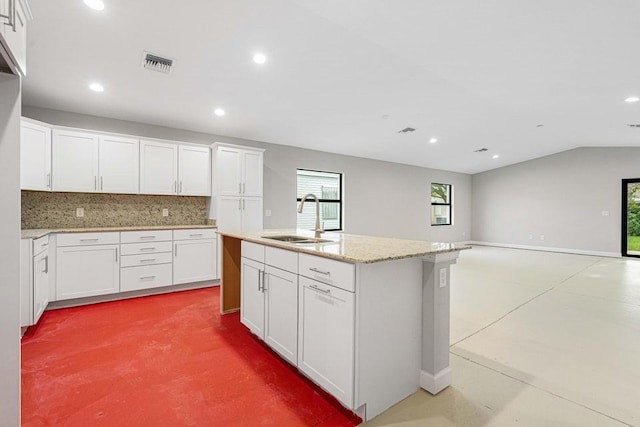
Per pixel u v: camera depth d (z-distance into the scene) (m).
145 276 3.72
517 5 2.27
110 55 2.72
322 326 1.76
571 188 7.66
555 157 7.91
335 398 1.78
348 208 6.51
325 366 1.73
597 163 7.31
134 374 2.02
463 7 2.32
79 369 2.08
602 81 3.56
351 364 1.56
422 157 7.26
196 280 4.07
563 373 2.06
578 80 3.56
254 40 2.68
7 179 1.25
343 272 1.60
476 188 9.50
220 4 2.24
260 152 4.66
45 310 3.21
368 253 1.67
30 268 2.67
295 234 2.90
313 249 1.85
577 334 2.70
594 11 2.29
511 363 2.19
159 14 2.29
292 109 4.16
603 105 4.37
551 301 3.66
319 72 3.29
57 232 3.20
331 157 6.22
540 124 5.40
